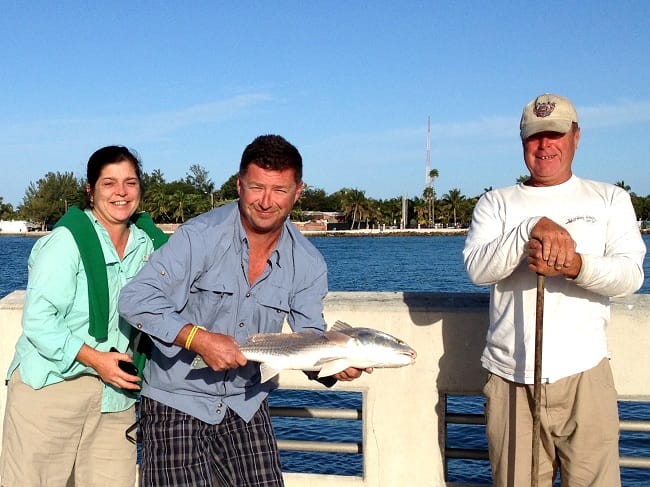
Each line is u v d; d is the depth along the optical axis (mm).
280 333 2984
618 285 2982
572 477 3203
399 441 3961
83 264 3264
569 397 3127
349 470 8570
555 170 3248
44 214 145625
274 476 3137
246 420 3188
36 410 3346
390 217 165250
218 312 3088
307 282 3248
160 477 3059
